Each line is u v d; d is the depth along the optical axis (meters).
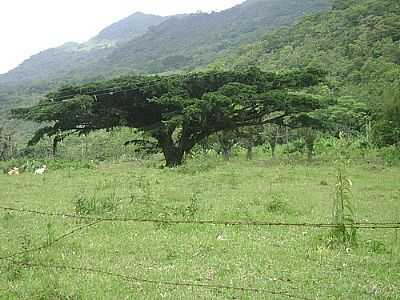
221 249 10.19
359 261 9.36
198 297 7.35
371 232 12.04
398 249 10.36
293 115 40.47
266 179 24.97
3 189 22.16
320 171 29.41
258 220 13.42
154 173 29.03
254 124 41.28
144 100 39.72
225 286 7.85
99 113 40.19
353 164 34.81
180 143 41.28
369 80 68.12
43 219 13.68
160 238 11.10
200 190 20.66
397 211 15.61
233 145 49.91
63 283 7.97
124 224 12.48
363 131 55.22
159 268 8.90
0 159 66.56
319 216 14.34
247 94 36.59
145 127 41.25
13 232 12.10
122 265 9.10
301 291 7.70
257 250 10.09
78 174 29.75
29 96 138.38
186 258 9.56
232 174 26.41
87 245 10.53
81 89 39.28
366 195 19.39
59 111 37.34
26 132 88.00
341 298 7.41
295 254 9.80
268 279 8.27
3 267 8.88
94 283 7.97
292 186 22.16
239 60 104.19
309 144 41.25
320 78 41.91
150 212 13.80
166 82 38.97
